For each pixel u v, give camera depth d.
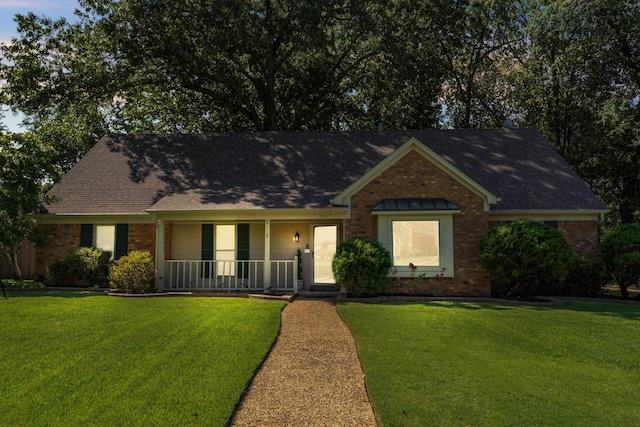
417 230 15.22
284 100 29.06
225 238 17.64
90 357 7.50
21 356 7.53
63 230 17.45
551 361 7.78
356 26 25.95
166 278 16.83
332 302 13.83
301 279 17.16
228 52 25.08
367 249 14.27
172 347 8.09
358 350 8.21
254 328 9.57
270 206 15.66
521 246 13.78
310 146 20.33
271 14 24.06
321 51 25.94
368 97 32.69
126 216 17.16
